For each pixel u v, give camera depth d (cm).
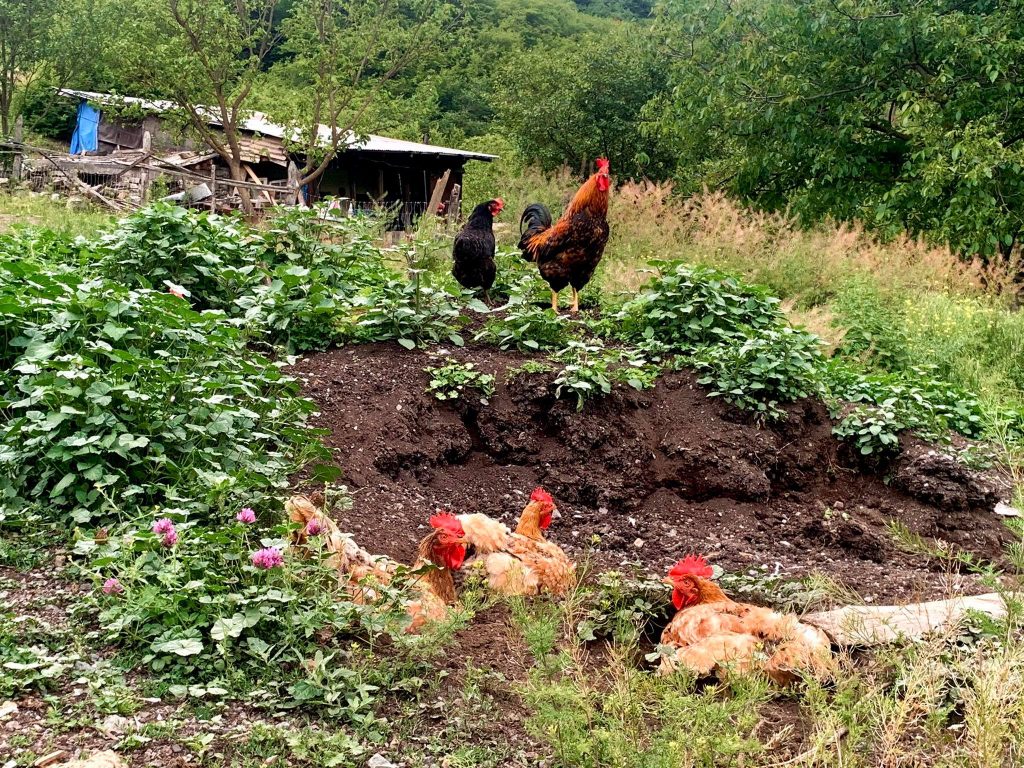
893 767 324
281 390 597
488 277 893
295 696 348
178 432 488
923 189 1541
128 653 366
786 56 1778
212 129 2761
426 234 1231
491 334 761
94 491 459
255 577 397
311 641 383
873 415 737
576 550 589
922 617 445
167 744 319
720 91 1878
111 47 2258
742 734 337
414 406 664
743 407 711
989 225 1552
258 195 2259
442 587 450
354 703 345
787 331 760
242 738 325
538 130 3041
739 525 638
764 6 1878
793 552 615
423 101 2778
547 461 664
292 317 727
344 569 423
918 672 329
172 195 2062
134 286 743
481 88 4791
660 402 716
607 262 1384
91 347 516
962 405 842
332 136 2338
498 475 652
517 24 5134
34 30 3450
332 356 710
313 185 2762
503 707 369
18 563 423
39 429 469
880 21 1719
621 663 339
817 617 456
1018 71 1655
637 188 1650
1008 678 327
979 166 1483
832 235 1546
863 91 1792
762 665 383
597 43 3177
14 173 2025
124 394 480
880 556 611
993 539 648
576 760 312
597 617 447
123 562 393
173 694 345
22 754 302
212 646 372
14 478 475
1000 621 379
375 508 564
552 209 1866
